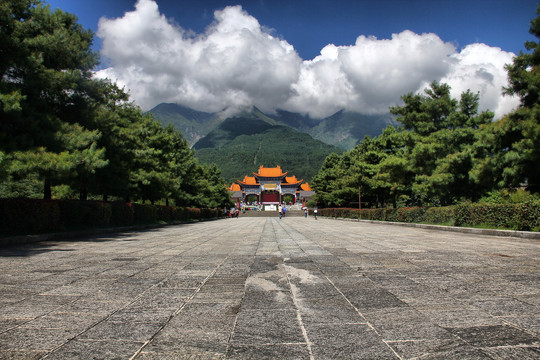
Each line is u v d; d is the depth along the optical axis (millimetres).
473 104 24016
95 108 16781
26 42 12273
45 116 12727
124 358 2428
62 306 3721
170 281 5004
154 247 9945
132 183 22359
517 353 2461
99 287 4625
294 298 4012
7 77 12789
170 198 36438
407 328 2988
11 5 12398
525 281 4750
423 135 25125
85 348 2598
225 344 2672
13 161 10422
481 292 4176
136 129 20766
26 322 3191
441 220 18703
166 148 28719
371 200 44219
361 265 6301
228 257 7625
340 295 4125
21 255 8070
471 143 22141
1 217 10555
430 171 23109
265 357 2434
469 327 2992
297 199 114812
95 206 16141
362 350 2543
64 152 12086
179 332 2928
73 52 15344
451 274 5312
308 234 15492
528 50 15828
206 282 4930
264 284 4777
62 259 7367
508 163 16703
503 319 3186
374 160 35562
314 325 3086
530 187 17328
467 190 21797
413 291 4273
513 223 12898
